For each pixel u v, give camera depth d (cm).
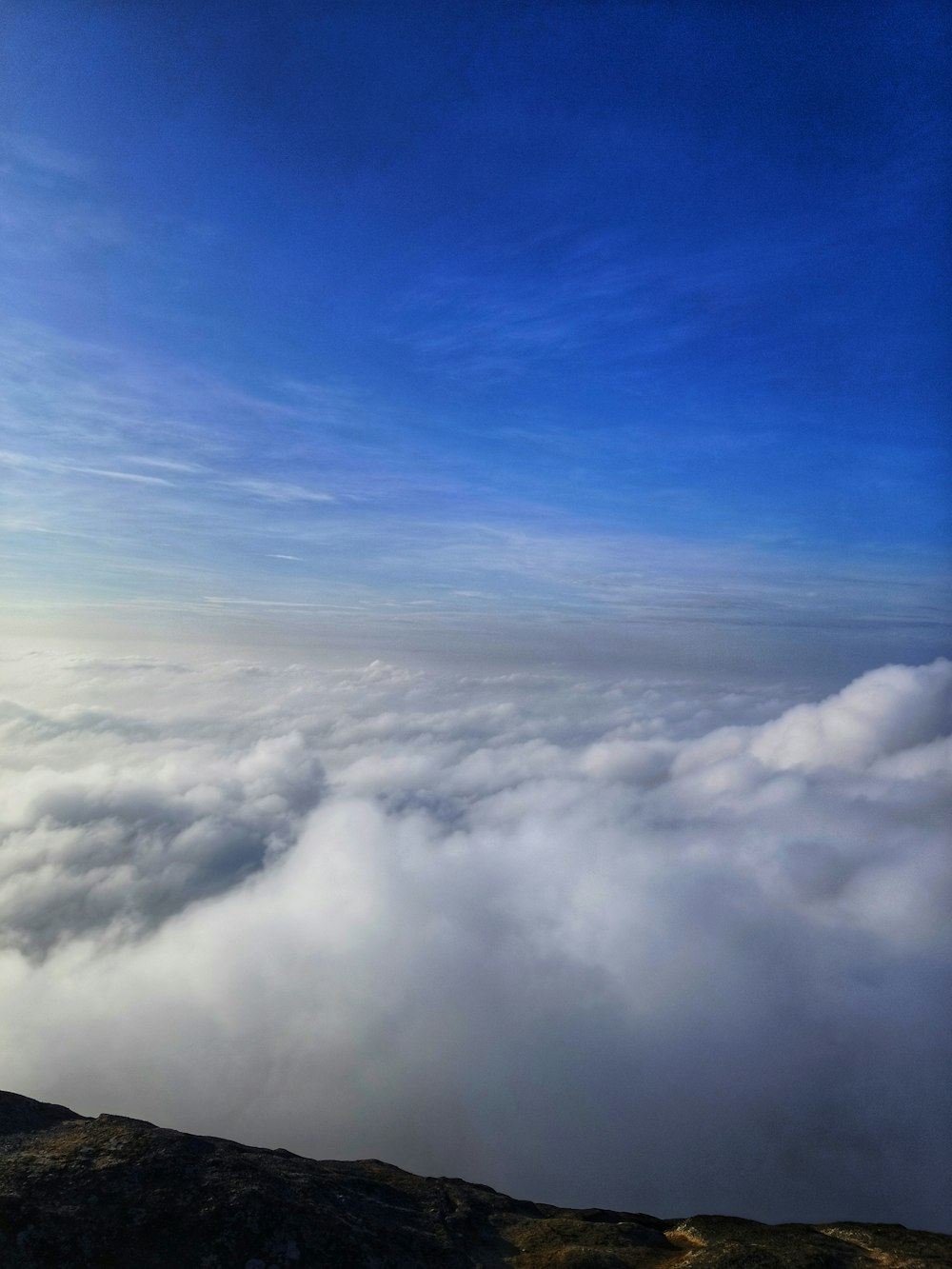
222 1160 1265
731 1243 1272
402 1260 1160
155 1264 1035
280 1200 1171
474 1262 1233
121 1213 1103
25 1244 1034
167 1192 1155
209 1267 1045
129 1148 1246
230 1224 1104
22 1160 1206
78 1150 1240
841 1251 1282
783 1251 1242
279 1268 1058
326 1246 1112
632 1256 1301
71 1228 1066
